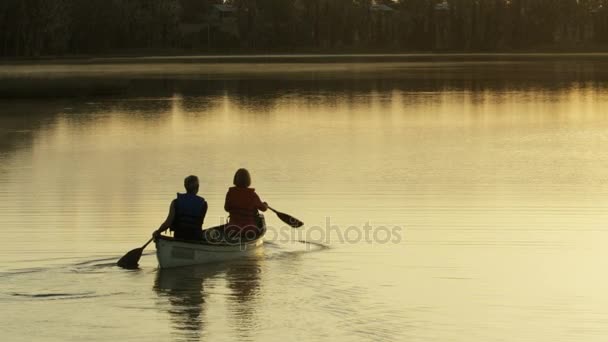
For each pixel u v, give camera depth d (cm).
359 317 4125
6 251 5391
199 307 4284
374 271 4906
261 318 4116
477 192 7419
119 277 4797
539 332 3944
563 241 5631
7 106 16550
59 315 4181
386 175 8350
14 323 4075
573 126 12669
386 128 12625
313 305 4300
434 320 4084
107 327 4022
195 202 5181
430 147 10456
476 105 16362
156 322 4081
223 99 18100
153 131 12394
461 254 5297
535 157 9544
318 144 10812
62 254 5325
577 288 4578
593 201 6962
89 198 7262
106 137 11662
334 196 7262
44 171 8769
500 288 4575
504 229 5981
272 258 5219
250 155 9856
